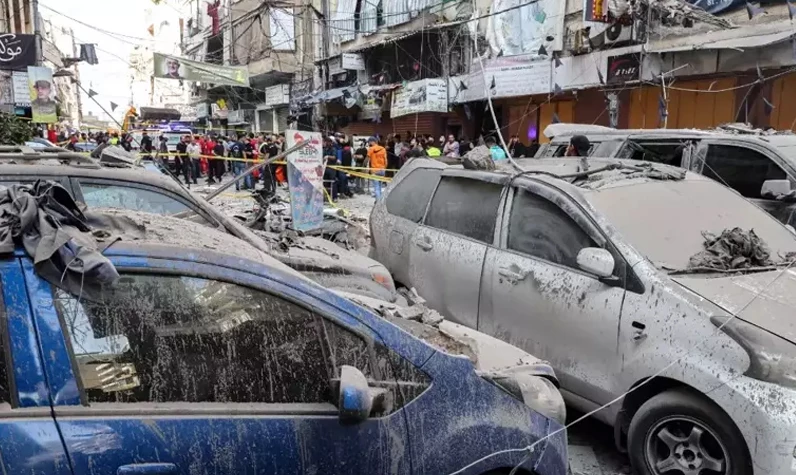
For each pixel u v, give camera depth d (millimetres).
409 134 20062
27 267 1713
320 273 4406
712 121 12820
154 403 1806
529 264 4055
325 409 2041
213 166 20828
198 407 1857
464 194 4852
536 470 2490
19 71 16844
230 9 32094
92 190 4242
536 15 15305
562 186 4113
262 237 4828
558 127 10070
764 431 2816
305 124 29141
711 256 3656
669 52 12297
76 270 1726
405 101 19062
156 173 4746
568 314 3734
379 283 4676
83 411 1686
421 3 19938
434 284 4824
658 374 3223
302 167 7523
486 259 4371
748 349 2936
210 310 1946
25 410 1623
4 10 23188
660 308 3299
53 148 5410
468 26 17734
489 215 4523
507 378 2562
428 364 2275
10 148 5133
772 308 3180
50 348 1682
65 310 1723
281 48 29344
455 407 2295
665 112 12266
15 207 1831
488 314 4332
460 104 18359
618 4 12734
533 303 3971
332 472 1999
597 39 13727
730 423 2967
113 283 1801
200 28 38062
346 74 24969
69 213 1913
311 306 2109
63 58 25422
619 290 3508
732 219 4172
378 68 23562
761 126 11789
